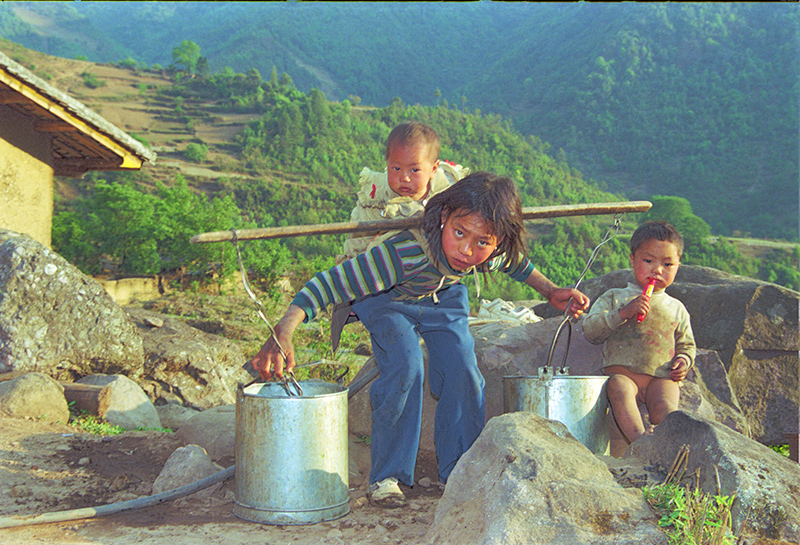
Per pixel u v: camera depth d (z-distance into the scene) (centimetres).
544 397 301
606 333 345
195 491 299
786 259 18375
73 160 1266
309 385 316
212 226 3678
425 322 309
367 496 300
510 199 266
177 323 1063
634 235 356
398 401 295
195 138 19462
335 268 288
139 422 565
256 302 271
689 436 252
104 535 245
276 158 19638
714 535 201
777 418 426
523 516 207
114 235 3731
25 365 584
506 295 9738
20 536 241
